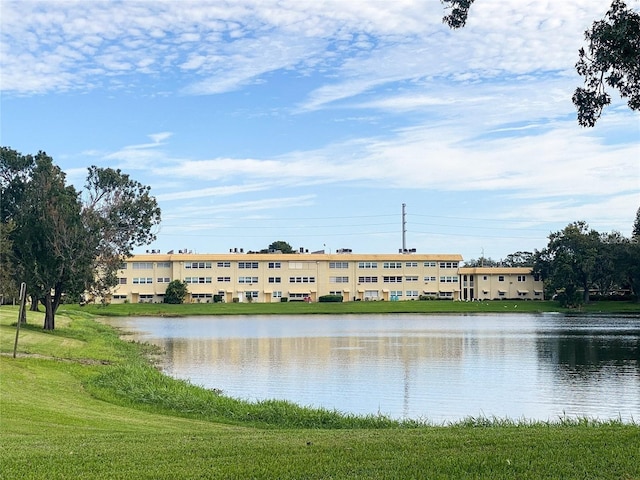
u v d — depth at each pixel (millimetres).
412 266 129125
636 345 45250
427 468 10195
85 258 50406
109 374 25891
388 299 127500
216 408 20203
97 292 56094
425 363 35188
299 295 124438
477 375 30500
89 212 52219
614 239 117375
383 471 10055
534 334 55562
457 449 11641
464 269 130375
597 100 13672
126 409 19531
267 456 11219
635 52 12828
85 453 11438
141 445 12328
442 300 124875
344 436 13719
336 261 126250
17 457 11023
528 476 9641
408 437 13258
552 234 126312
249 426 17938
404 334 56000
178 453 11492
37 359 29797
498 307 108625
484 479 9531
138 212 58719
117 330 61844
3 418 15539
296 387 26969
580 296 108938
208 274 121750
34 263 47719
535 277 130625
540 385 27484
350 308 106750
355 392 25656
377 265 127812
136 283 120312
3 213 55031
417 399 24188
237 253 126438
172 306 109062
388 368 32938
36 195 49469
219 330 61938
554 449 11344
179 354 39812
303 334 56406
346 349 42750
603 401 23891
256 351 41531
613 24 12969
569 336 53469
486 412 21766
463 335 54812
